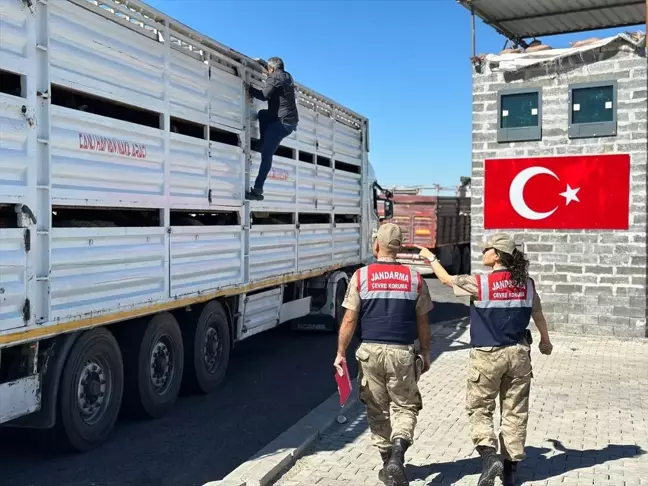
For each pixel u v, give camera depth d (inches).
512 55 444.5
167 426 253.9
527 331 186.1
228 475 188.9
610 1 468.8
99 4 215.3
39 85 188.1
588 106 427.8
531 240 446.6
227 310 315.6
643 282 419.2
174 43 257.4
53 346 204.5
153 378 258.1
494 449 177.2
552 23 514.9
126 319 231.8
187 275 268.5
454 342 419.8
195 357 288.0
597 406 271.9
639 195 417.7
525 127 443.8
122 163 225.8
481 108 457.4
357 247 497.7
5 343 175.9
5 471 204.1
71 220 216.7
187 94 265.7
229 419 265.0
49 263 191.2
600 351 386.9
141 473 206.4
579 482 189.8
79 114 204.1
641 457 211.6
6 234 175.9
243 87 313.6
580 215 432.5
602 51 422.3
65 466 209.6
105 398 229.0
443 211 887.1
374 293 178.7
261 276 339.3
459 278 184.4
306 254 400.5
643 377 324.5
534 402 277.7
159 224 252.2
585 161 429.4
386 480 180.2
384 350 176.9
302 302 413.4
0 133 174.2
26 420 203.6
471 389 184.9
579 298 435.5
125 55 226.2
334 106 437.7
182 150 263.4
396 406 180.2
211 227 286.4
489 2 461.4
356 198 495.2
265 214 352.8
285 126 319.6
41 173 189.5
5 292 175.5
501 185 453.1
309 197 402.0
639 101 414.6
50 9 191.3
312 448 223.1
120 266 225.8
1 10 174.1
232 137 311.1
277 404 288.0
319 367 361.7
